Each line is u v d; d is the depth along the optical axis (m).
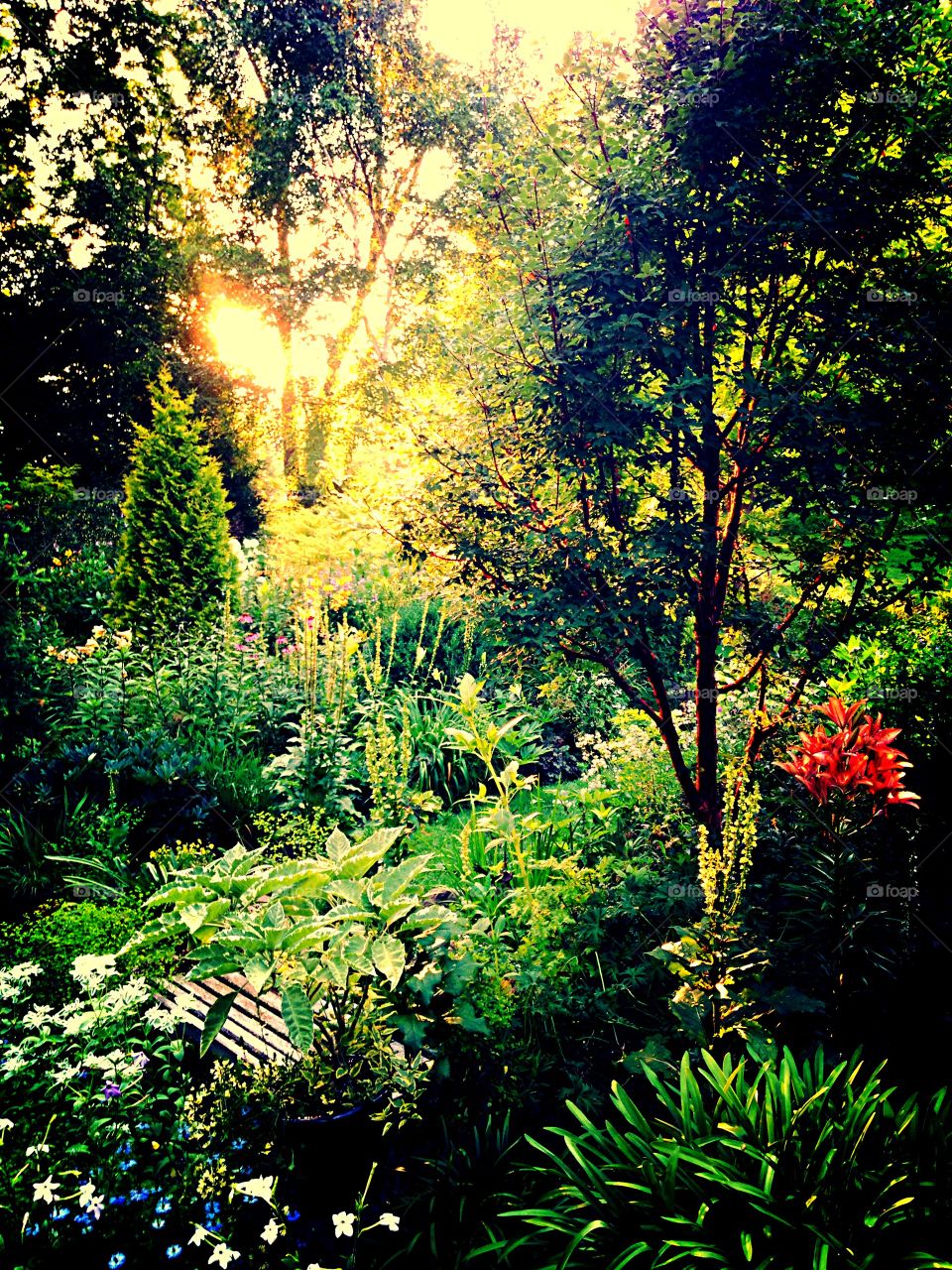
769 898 4.12
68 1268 2.63
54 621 7.91
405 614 9.41
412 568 4.50
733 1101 2.59
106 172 18.27
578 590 4.00
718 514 4.41
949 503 3.84
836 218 3.63
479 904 4.39
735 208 3.69
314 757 5.93
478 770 7.11
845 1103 2.64
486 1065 3.45
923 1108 2.94
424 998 3.22
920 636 4.72
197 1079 3.60
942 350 3.71
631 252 3.71
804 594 4.22
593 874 4.26
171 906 4.54
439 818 6.06
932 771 4.34
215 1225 2.66
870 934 3.61
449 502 4.09
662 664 4.57
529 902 4.04
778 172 3.80
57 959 4.02
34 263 17.89
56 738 6.09
